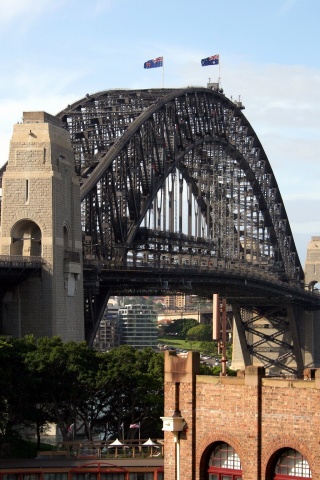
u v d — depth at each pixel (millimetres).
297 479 88688
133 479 163375
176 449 95375
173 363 96312
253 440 90375
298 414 87875
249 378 91000
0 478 164375
